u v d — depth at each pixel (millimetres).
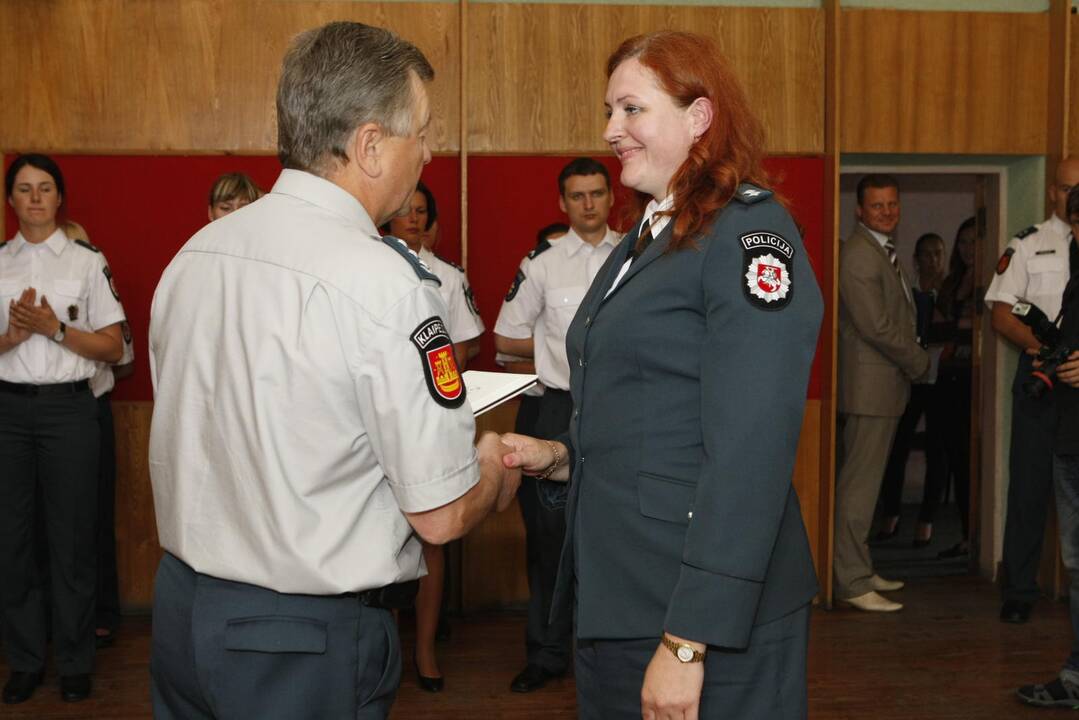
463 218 4551
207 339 1485
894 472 5809
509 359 4156
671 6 4590
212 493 1475
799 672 1586
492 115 4594
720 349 1428
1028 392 3387
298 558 1411
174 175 4500
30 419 3518
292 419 1410
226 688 1438
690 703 1438
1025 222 4871
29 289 3486
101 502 4160
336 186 1503
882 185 4633
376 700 1521
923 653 4016
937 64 4656
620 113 1595
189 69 4477
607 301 1599
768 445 1400
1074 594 3393
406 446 1396
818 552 4680
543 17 4578
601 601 1590
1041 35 4711
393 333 1390
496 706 3559
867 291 4531
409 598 1545
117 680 3758
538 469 1809
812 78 4641
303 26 4500
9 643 3576
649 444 1537
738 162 1537
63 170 4461
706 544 1412
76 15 4422
